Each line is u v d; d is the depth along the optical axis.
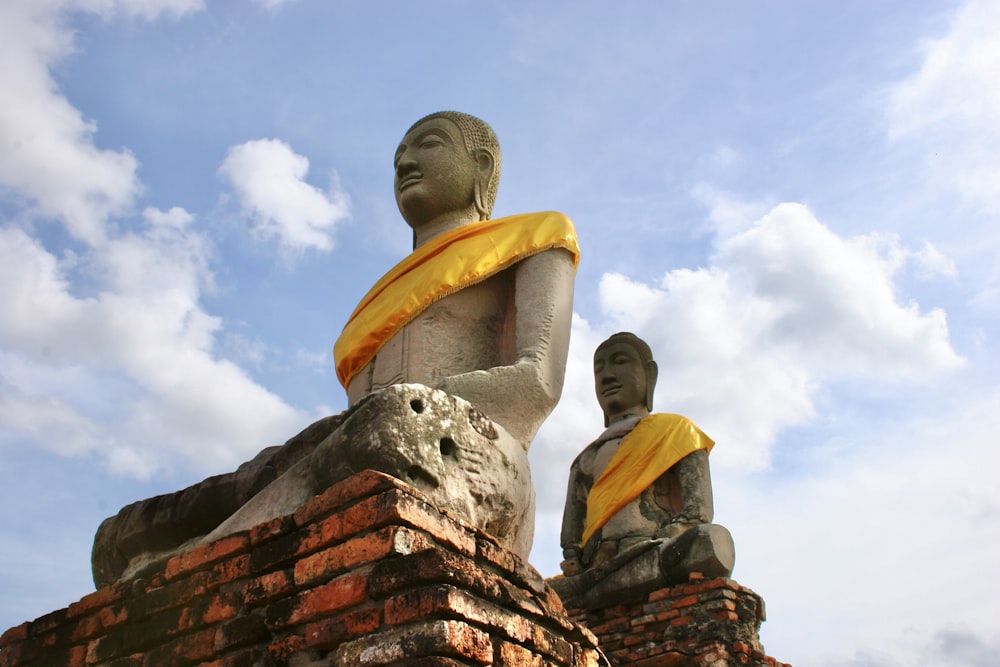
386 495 4.74
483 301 6.94
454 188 7.79
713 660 11.66
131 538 6.02
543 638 4.99
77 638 5.67
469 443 5.39
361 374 6.88
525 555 5.89
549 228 6.97
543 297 6.71
